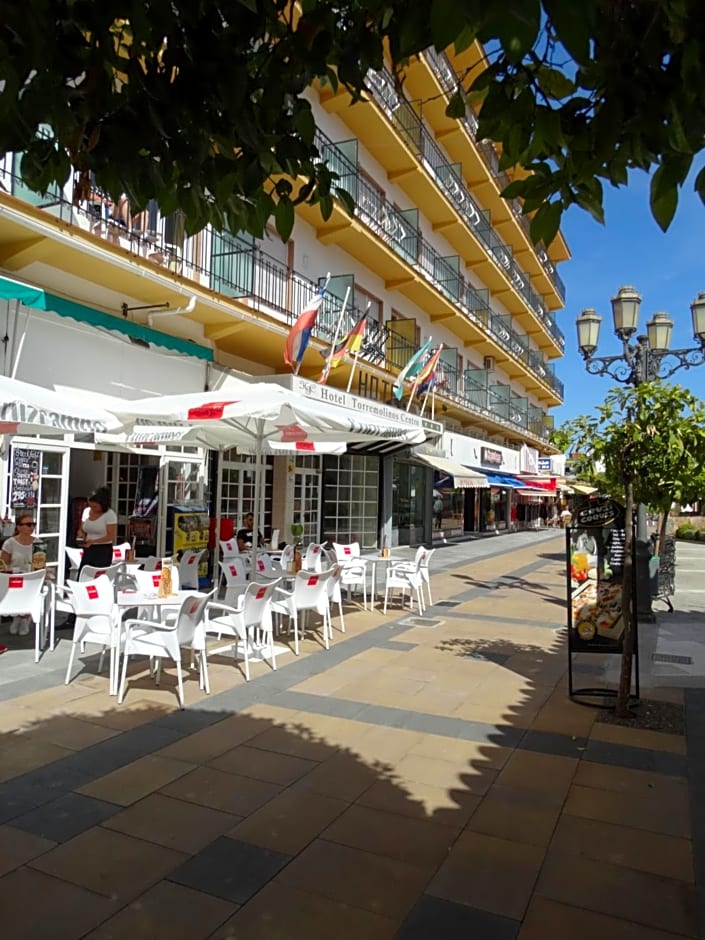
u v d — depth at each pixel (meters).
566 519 6.38
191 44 2.24
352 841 3.55
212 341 13.11
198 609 5.82
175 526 11.66
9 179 8.47
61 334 9.56
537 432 40.81
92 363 10.12
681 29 1.78
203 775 4.30
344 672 6.79
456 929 2.87
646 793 4.20
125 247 10.55
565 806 4.01
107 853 3.38
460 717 5.54
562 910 3.01
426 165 21.06
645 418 6.05
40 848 3.41
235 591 8.30
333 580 8.70
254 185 2.59
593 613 6.06
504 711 5.72
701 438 6.06
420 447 20.94
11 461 8.58
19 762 4.41
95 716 5.30
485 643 8.35
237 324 12.56
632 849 3.54
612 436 6.22
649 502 6.59
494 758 4.71
